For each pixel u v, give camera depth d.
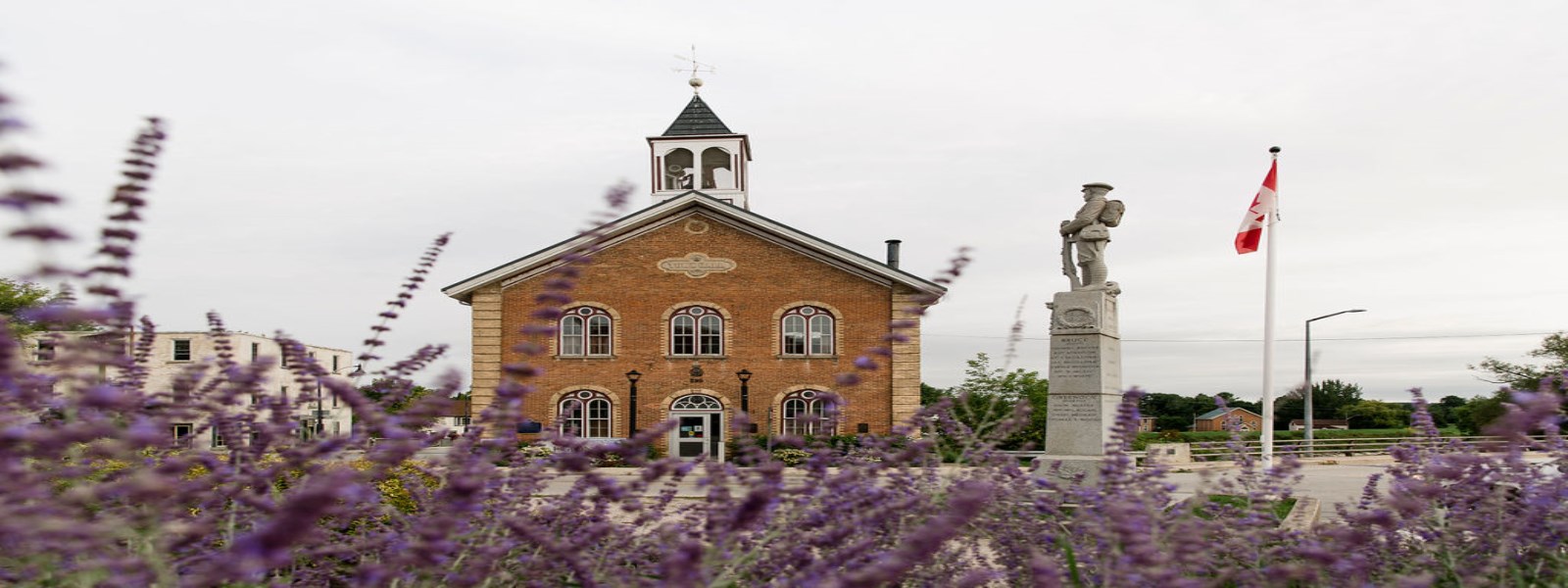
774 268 33.00
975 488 4.07
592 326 32.94
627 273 33.09
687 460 3.88
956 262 4.23
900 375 31.47
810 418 4.77
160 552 3.09
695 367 32.62
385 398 4.69
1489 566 4.53
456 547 3.46
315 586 4.23
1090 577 4.52
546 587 4.04
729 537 3.57
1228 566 4.41
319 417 4.63
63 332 2.93
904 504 4.00
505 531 4.08
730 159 38.56
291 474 4.66
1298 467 5.90
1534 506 4.66
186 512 3.68
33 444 2.46
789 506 4.21
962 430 5.79
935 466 5.27
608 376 32.59
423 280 4.89
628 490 3.84
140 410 3.60
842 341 32.47
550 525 4.29
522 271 32.38
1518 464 4.79
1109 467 5.10
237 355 4.93
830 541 3.88
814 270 32.94
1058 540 4.88
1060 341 17.02
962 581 4.17
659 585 3.40
